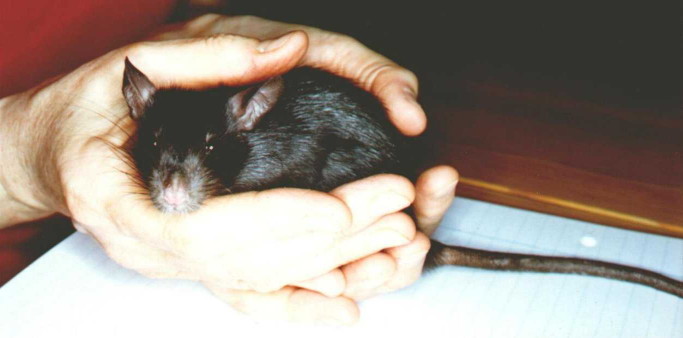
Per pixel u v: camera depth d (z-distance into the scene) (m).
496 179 0.66
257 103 0.63
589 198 0.65
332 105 0.65
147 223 0.55
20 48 0.66
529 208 0.64
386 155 0.65
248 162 0.64
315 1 0.88
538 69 0.80
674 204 0.64
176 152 0.61
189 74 0.62
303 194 0.53
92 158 0.57
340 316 0.54
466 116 0.73
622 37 0.86
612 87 0.78
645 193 0.65
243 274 0.54
